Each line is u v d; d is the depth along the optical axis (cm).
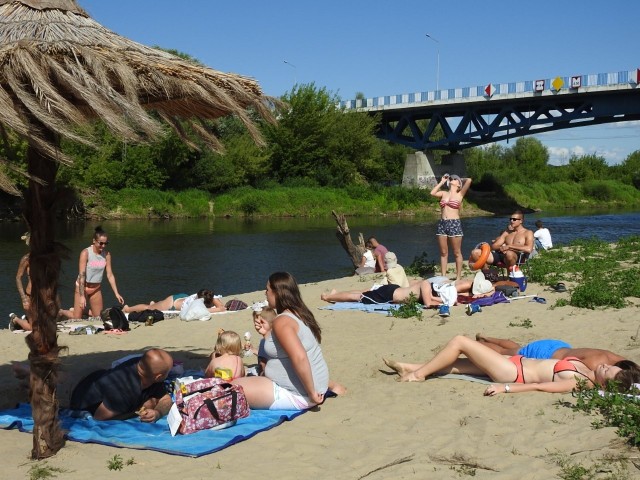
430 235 4047
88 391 614
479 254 1394
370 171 7388
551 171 10300
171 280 2344
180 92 541
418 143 7262
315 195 6134
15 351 974
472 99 6400
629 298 1152
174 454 532
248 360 876
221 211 5594
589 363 658
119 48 530
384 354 866
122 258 2888
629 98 5569
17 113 471
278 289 642
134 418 625
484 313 1088
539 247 1992
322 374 646
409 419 608
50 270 531
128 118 478
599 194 8581
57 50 497
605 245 2045
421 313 1106
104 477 490
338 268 2631
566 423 564
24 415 639
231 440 556
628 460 478
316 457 528
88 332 1090
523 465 489
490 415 601
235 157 6038
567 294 1226
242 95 580
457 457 515
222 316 1266
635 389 599
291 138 6700
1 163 488
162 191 5594
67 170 4719
